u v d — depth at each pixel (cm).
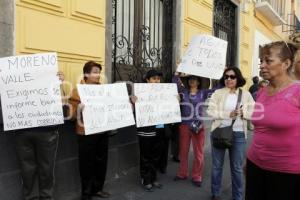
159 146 542
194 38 573
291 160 273
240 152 480
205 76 568
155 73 544
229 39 1123
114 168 585
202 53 567
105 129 467
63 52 501
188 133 586
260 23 1503
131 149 623
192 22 835
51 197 428
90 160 477
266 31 1638
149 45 728
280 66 278
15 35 437
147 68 718
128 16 670
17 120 393
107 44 586
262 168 287
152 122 527
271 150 279
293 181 274
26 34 449
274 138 277
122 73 647
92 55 552
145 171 539
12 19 432
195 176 572
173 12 789
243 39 1221
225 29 1081
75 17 520
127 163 616
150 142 532
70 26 512
